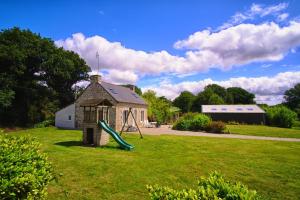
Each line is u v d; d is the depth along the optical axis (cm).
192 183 882
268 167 1121
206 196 315
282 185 877
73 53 5150
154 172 988
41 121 4275
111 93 2955
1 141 448
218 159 1277
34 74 4572
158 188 355
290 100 7881
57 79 4778
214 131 2898
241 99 9381
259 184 885
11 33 4181
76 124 3158
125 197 728
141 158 1252
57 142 1780
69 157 1192
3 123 3916
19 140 477
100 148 1569
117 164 1088
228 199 309
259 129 3494
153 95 5188
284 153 1496
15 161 383
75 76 5131
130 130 2884
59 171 948
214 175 388
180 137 2247
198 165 1131
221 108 5159
